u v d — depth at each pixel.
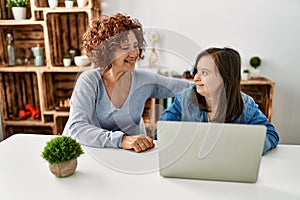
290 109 2.88
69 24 2.78
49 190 0.92
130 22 1.12
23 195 0.89
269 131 1.21
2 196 0.88
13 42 2.89
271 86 2.54
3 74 2.84
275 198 0.87
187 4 2.73
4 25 2.76
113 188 0.92
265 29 2.73
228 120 1.18
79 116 1.21
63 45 2.83
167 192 0.90
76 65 2.71
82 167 1.06
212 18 2.74
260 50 2.78
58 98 3.00
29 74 2.93
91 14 2.46
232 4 2.71
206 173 0.97
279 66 2.80
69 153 0.97
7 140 1.33
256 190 0.91
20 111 2.89
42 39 2.87
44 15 2.51
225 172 0.95
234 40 2.77
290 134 2.94
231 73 1.09
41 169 1.05
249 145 0.92
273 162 1.08
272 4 2.68
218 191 0.91
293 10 2.68
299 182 0.95
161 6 2.75
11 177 1.00
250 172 0.94
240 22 2.73
